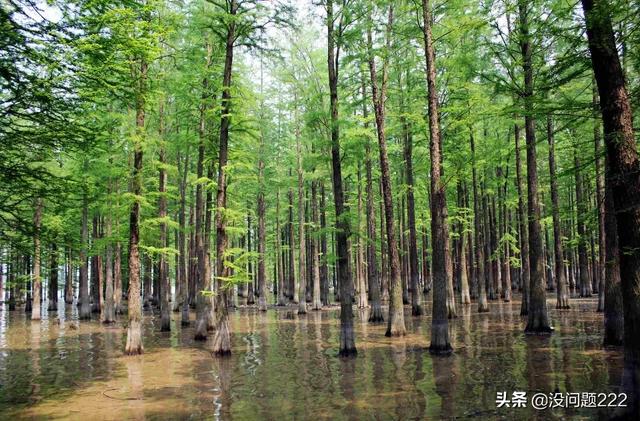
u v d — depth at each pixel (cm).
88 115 1020
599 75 777
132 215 1753
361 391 1059
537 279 1841
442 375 1184
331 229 1648
